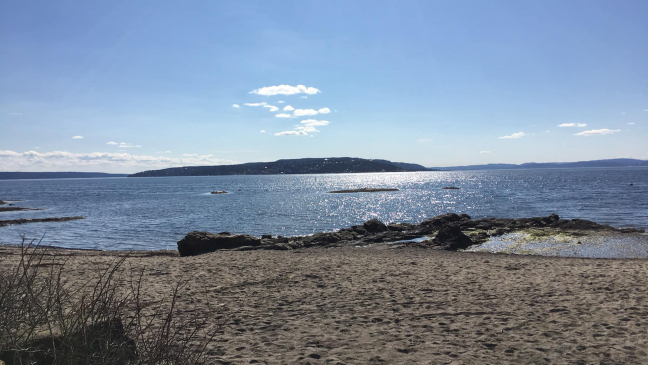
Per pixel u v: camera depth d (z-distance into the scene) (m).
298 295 9.81
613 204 50.19
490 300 9.06
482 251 21.17
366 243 25.39
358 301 9.18
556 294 9.49
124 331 3.61
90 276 11.25
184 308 8.38
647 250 20.64
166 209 57.75
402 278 11.88
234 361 5.56
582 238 24.19
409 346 6.20
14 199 87.25
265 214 50.47
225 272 12.98
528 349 5.96
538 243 23.30
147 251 22.66
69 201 78.12
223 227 39.06
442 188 104.38
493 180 152.25
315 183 165.12
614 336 6.42
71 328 3.12
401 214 49.72
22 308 3.28
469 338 6.53
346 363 5.52
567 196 66.12
